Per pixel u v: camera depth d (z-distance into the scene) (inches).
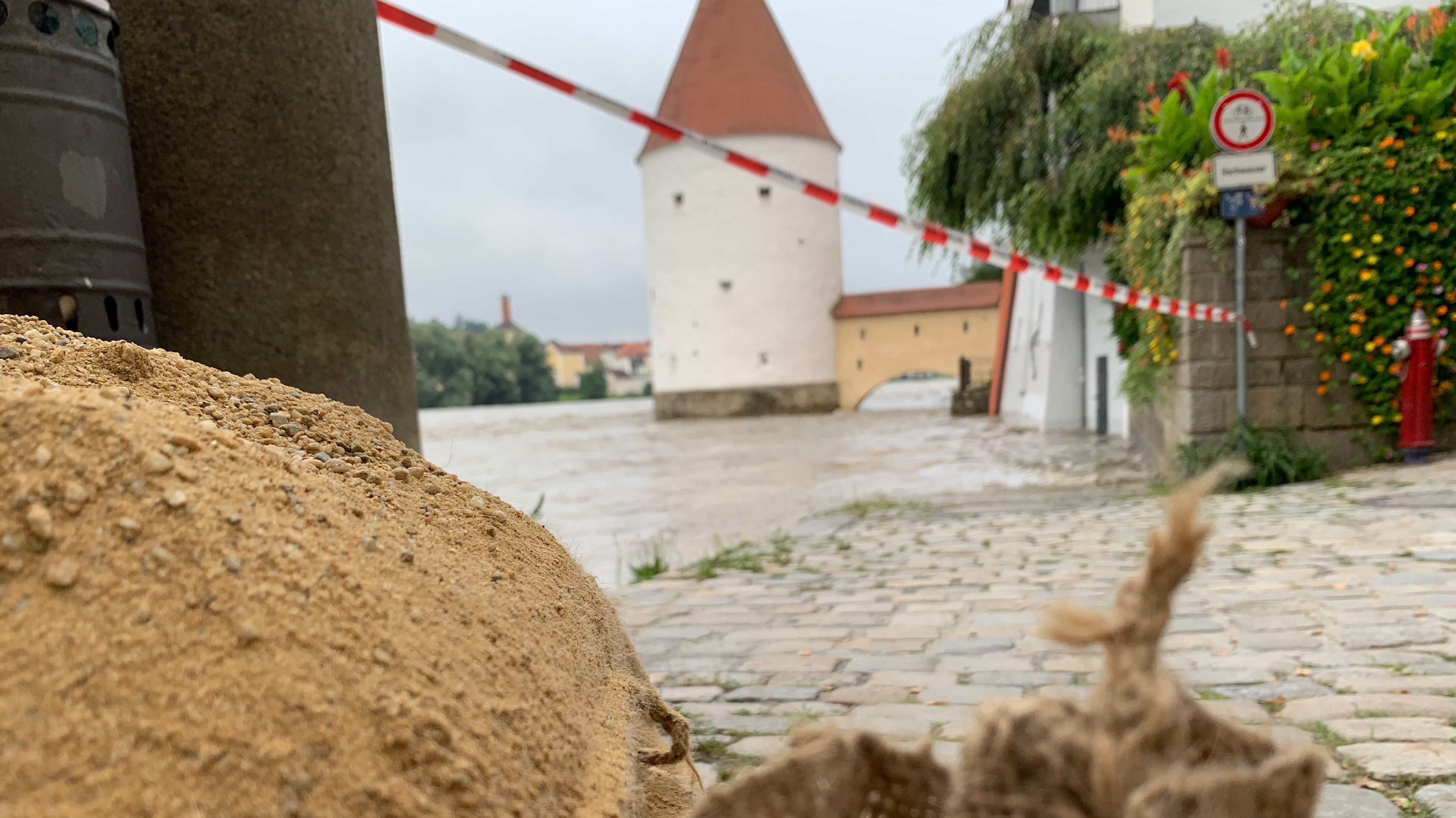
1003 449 561.9
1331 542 181.0
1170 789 19.0
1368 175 277.4
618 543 307.9
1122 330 407.5
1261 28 449.7
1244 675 107.8
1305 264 290.2
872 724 100.5
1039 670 117.6
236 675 28.4
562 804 35.7
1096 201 484.4
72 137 79.0
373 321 113.0
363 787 28.1
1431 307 279.6
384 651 33.0
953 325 1752.0
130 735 25.6
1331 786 77.9
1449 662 108.3
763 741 97.3
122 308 83.5
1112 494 307.7
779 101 1753.2
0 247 75.9
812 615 158.9
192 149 98.1
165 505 32.4
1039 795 21.7
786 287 1758.1
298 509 38.0
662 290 1825.8
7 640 26.4
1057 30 537.3
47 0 77.7
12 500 30.0
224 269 100.0
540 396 3986.2
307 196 105.0
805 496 415.2
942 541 230.5
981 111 553.9
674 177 1779.0
